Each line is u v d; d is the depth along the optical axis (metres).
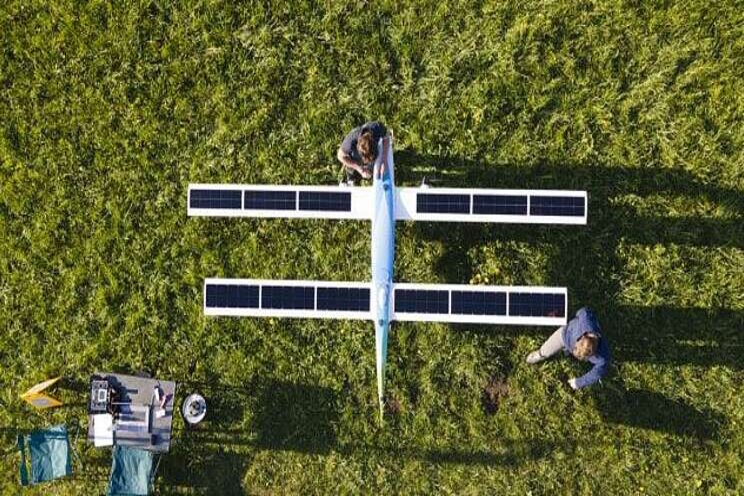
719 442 8.66
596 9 8.90
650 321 8.80
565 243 8.89
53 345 9.15
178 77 9.16
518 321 7.68
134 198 9.16
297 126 9.11
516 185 8.96
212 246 9.09
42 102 9.25
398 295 7.76
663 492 8.66
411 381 8.91
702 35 8.84
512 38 8.95
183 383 9.02
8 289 9.15
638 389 8.77
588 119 8.91
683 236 8.82
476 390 8.86
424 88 9.02
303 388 8.97
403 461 8.84
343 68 9.08
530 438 8.77
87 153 9.20
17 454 9.13
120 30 9.23
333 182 9.08
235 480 8.95
